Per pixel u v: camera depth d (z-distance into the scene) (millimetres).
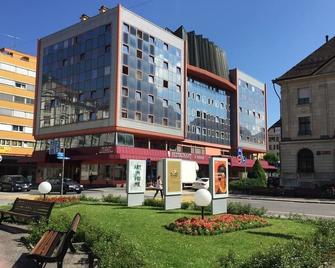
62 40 63500
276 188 37688
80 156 54156
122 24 55750
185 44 68750
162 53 62906
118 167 53719
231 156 79750
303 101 42656
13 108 76375
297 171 41875
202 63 75688
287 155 42688
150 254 8320
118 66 54156
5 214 13867
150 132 58281
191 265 7574
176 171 18891
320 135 40844
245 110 87875
